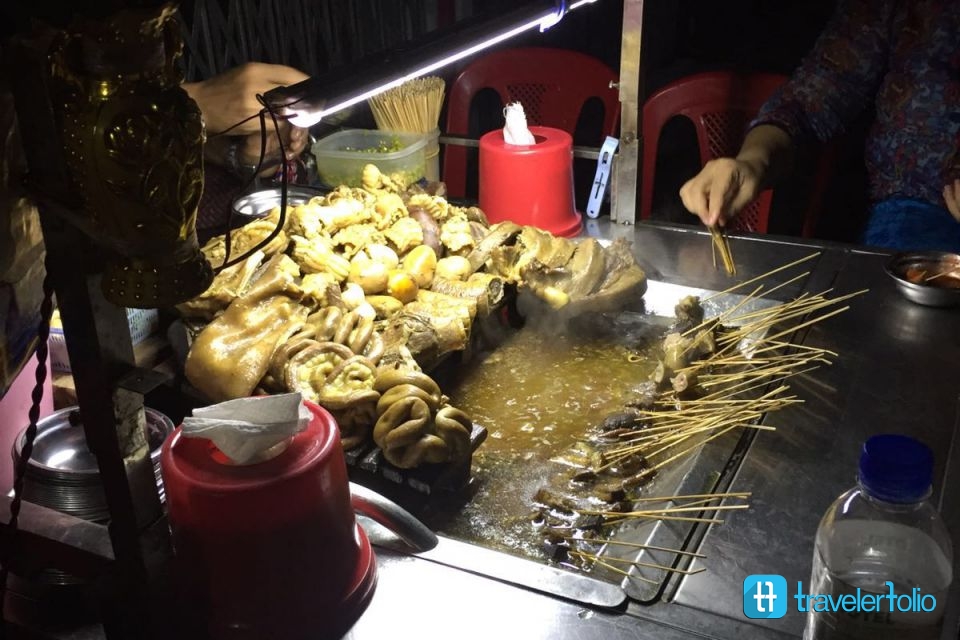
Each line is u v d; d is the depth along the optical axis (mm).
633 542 1368
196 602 1122
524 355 2000
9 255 923
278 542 1069
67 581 1228
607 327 2100
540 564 1266
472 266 2057
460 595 1217
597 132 5309
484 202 2432
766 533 1336
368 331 1674
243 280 1715
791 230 4789
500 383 1899
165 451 1105
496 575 1245
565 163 2385
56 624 1202
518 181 2338
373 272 1836
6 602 1234
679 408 1738
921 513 1085
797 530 1341
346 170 2467
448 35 1423
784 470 1487
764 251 2338
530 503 1508
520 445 1689
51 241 923
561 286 2078
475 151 4531
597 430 1727
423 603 1205
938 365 1775
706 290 2180
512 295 2102
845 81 2998
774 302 2092
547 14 1646
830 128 3004
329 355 1597
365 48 4031
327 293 1736
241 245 1812
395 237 1982
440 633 1160
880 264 2207
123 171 780
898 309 1995
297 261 1839
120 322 994
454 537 1430
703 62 6137
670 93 3242
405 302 1892
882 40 2963
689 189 2451
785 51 6172
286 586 1101
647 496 1526
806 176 5117
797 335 1914
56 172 860
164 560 1128
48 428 1439
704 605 1195
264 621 1109
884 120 2994
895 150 2975
